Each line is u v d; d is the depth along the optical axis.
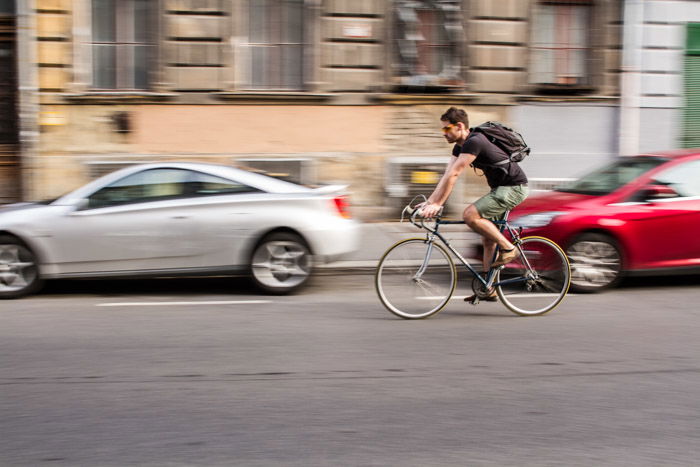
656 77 14.30
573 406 4.72
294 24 13.54
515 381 5.21
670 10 14.16
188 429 4.34
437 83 13.70
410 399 4.85
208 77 13.23
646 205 8.16
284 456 3.97
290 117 13.47
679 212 8.16
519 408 4.69
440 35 13.74
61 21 12.75
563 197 8.54
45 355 5.82
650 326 6.76
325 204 8.20
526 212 8.38
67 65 12.84
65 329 6.63
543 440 4.18
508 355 5.84
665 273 8.24
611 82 14.23
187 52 13.14
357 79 13.56
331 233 8.16
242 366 5.54
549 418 4.52
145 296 8.12
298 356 5.80
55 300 7.89
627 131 14.30
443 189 6.88
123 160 13.09
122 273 7.96
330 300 7.94
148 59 13.19
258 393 4.96
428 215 6.85
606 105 14.25
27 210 7.93
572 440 4.18
